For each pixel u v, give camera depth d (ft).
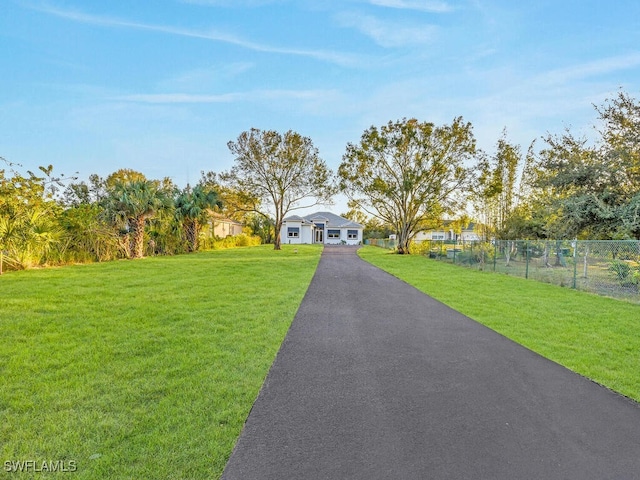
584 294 30.71
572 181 52.95
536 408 10.27
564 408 10.29
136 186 62.95
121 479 6.97
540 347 16.08
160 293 26.76
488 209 85.61
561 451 8.11
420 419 9.52
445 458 7.77
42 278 32.99
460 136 87.86
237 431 8.79
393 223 100.99
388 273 46.39
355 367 13.34
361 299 27.35
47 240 43.16
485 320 21.09
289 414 9.69
